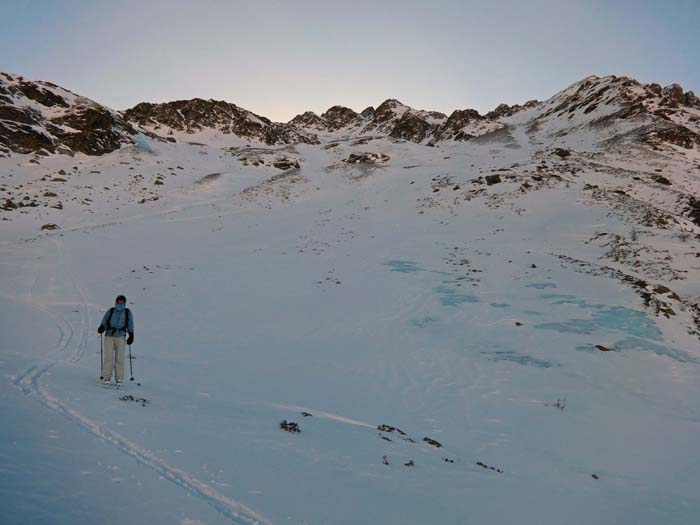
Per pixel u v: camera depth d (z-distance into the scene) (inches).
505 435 461.1
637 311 885.2
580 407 551.2
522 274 1112.8
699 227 1608.0
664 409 569.3
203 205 2076.8
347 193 2267.5
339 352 692.7
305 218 1852.9
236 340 719.1
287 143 4670.3
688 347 771.4
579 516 301.0
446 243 1423.5
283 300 964.0
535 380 628.1
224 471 251.8
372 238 1537.9
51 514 166.2
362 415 469.1
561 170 2140.7
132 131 3189.0
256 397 470.6
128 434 275.6
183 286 1040.2
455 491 301.1
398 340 757.9
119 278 1079.6
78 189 2114.9
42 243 1392.7
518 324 831.7
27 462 203.2
